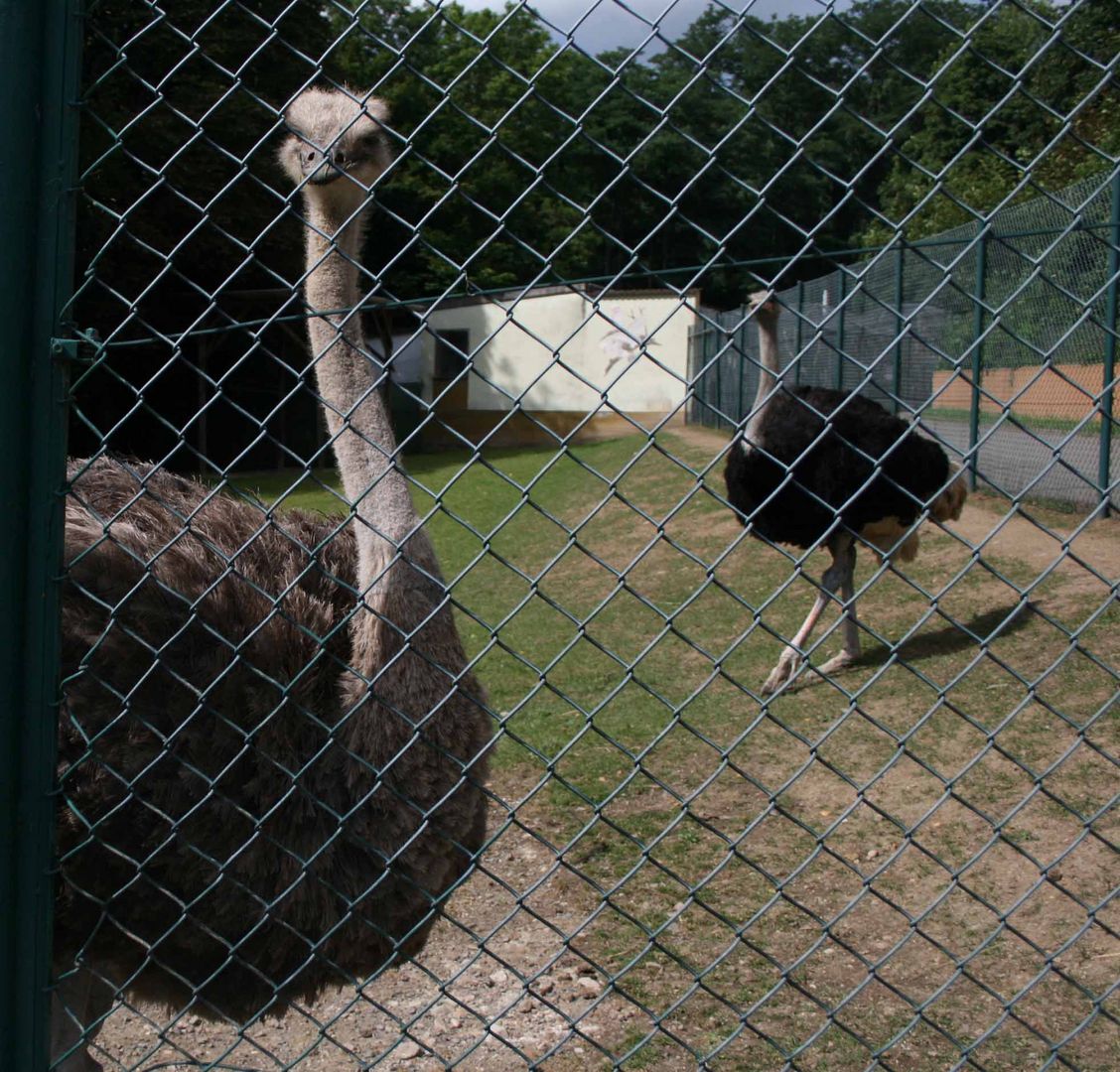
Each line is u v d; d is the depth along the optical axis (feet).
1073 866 14.16
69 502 10.36
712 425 66.44
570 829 16.85
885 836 15.62
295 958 8.88
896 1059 10.99
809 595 26.94
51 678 6.06
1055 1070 10.61
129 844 8.59
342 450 9.24
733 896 14.58
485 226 51.49
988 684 19.53
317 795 8.79
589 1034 11.74
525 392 6.49
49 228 5.85
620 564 35.47
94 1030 9.21
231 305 58.59
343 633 9.68
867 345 37.58
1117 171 5.99
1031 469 28.40
